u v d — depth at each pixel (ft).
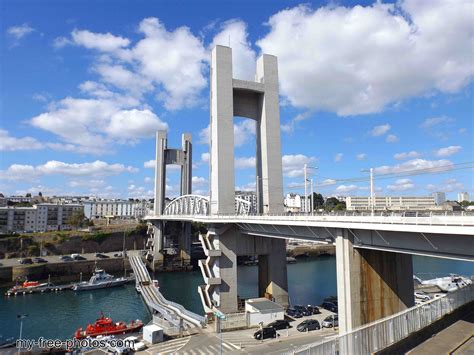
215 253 204.23
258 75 251.60
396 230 95.71
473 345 90.99
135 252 452.35
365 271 121.80
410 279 129.80
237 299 207.21
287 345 139.03
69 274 368.48
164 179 479.82
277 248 216.74
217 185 218.38
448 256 91.91
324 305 201.67
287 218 146.30
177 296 291.99
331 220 122.42
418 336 97.86
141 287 293.23
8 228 536.42
